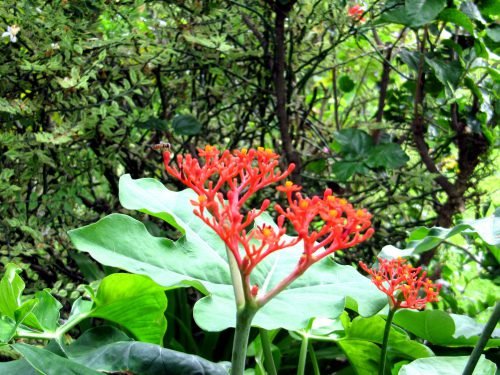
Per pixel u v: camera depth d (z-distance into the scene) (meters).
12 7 1.94
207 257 1.16
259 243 1.25
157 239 1.14
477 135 2.44
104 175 2.30
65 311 2.13
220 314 1.03
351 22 2.35
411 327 1.37
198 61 2.31
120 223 1.13
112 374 1.34
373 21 2.30
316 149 2.78
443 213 2.47
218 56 2.31
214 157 0.99
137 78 2.21
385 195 2.52
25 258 2.11
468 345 1.38
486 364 1.17
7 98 1.99
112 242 1.10
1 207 1.98
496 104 2.38
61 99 1.97
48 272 2.15
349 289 1.18
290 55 2.42
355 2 2.35
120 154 2.28
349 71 3.11
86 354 1.10
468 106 2.50
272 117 2.48
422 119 2.45
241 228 0.89
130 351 1.06
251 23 2.44
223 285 1.12
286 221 2.36
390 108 2.74
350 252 2.48
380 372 1.20
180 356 1.07
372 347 1.41
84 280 2.14
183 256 1.14
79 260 2.03
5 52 1.97
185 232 1.18
